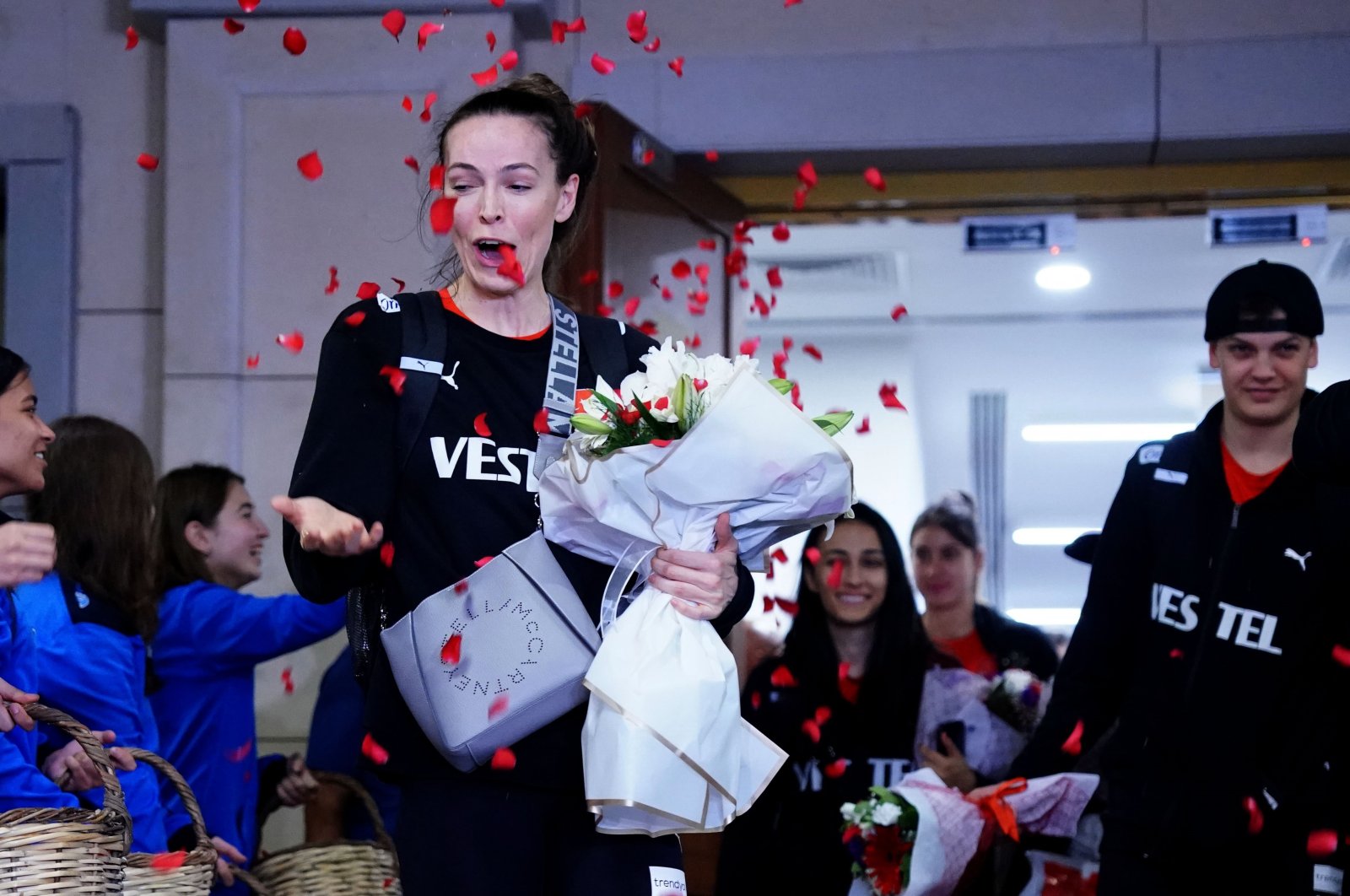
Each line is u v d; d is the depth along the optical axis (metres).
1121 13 4.62
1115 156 4.73
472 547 1.96
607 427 1.93
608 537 1.96
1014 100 4.59
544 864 1.99
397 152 4.48
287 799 3.58
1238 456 3.07
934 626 4.57
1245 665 2.94
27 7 4.77
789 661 3.84
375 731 1.99
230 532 3.57
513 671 1.92
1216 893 2.93
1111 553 3.22
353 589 2.02
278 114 4.52
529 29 4.64
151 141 4.71
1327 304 9.22
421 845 1.95
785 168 4.88
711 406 1.90
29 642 2.62
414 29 4.50
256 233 4.51
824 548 3.83
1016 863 3.62
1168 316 9.70
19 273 4.65
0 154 4.66
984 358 10.04
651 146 4.45
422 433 1.97
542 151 2.04
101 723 2.83
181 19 4.58
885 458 10.13
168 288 4.51
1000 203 5.22
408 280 4.45
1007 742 3.79
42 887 2.20
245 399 4.50
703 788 1.91
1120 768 3.07
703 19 4.72
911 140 4.61
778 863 3.70
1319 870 2.83
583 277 3.81
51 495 2.92
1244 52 4.53
